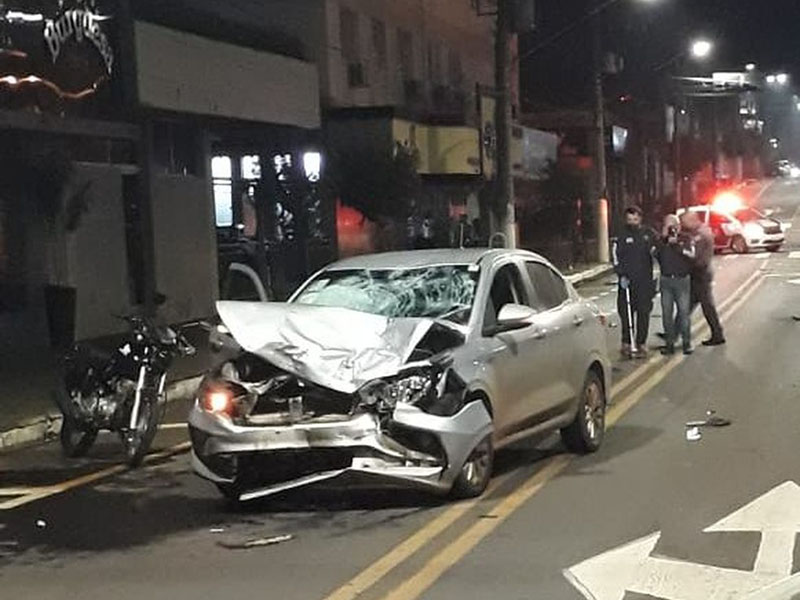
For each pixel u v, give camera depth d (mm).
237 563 7676
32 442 12836
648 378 15242
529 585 6914
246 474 8992
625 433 11727
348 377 8688
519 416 9734
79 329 19984
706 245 18047
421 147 34031
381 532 8289
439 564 7422
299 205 29781
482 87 37375
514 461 10562
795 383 14445
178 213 22984
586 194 46500
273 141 29281
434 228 35000
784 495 8875
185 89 21688
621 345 17891
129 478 10789
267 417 8812
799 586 6730
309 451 8688
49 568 7805
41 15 18516
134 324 11508
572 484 9562
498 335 9578
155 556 7977
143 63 20484
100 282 20641
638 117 69125
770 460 10164
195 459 9062
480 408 9008
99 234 20656
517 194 45312
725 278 32062
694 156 86500
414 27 38000
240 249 27859
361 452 8594
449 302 9828
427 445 8703
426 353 9188
